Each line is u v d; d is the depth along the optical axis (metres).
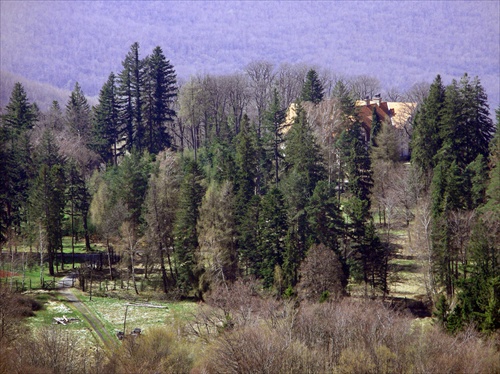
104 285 179.38
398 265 175.88
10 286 164.25
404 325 116.12
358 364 101.81
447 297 149.75
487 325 120.56
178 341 119.00
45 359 107.06
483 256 136.62
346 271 160.25
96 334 139.88
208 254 165.62
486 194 168.25
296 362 103.50
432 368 100.75
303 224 169.75
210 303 140.88
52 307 158.38
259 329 112.88
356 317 117.56
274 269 160.75
